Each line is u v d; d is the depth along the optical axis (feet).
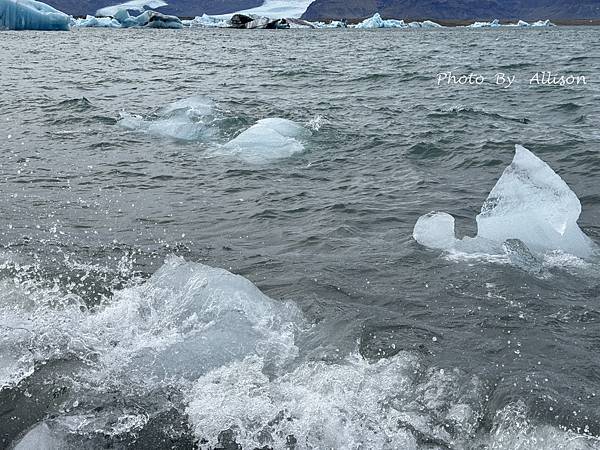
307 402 11.55
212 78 62.80
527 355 13.03
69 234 19.74
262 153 30.66
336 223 21.29
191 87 54.95
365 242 19.49
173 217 21.81
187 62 83.41
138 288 15.76
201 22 327.06
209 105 39.83
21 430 10.87
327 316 14.70
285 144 31.76
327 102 46.70
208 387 12.00
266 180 26.68
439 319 14.55
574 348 13.30
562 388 11.87
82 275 16.63
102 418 11.12
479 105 45.65
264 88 54.95
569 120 39.32
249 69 73.67
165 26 267.59
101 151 30.83
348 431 10.82
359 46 131.85
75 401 11.53
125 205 22.94
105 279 16.46
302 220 21.71
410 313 14.84
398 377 12.24
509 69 73.51
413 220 21.54
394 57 95.81
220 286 15.02
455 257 17.95
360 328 14.11
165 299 15.06
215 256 18.40
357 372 12.42
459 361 12.77
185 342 13.38
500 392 11.73
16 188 24.36
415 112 42.29
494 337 13.74
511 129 36.27
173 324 14.08
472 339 13.66
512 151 30.76
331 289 16.10
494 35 204.44
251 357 12.95
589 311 14.88
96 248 18.66
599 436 10.64
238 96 49.08
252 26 300.40
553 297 15.58
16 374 12.19
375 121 38.83
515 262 17.44
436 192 24.86
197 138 33.91
